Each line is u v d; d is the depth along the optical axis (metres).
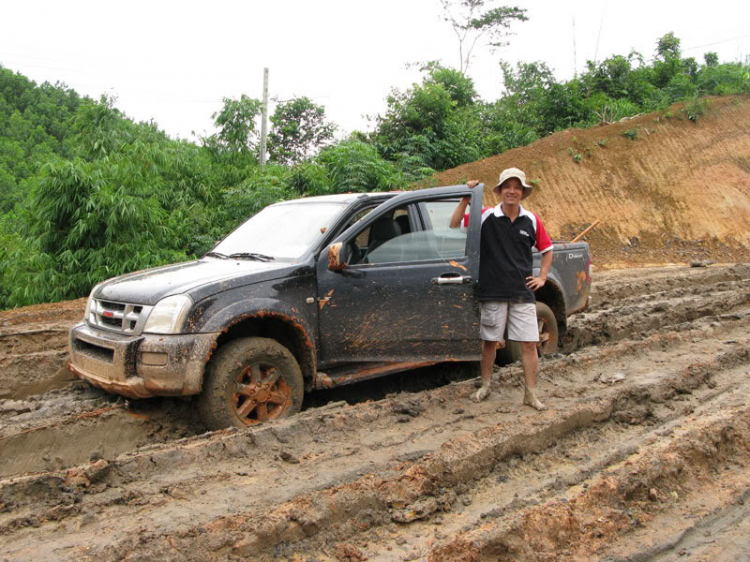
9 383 5.67
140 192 13.19
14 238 13.81
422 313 5.11
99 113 16.20
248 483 3.61
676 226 20.12
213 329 4.25
